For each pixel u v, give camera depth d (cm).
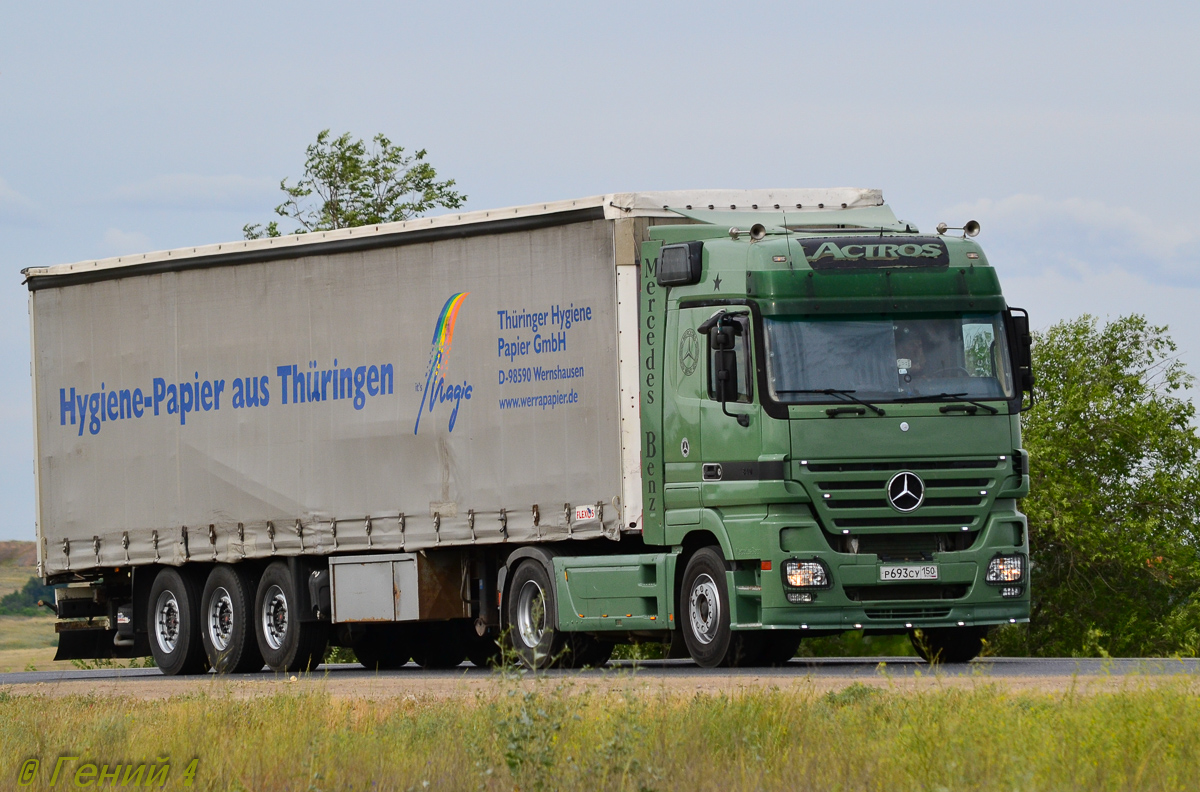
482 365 5134
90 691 4922
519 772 2331
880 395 4334
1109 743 2342
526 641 5006
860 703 2928
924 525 4334
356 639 5888
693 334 4534
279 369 5703
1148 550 10625
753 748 2473
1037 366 11556
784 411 4294
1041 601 10975
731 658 4453
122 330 6166
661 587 4641
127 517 6134
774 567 4291
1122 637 10644
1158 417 11206
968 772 2192
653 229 4731
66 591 6444
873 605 4319
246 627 5869
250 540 5778
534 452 4984
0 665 11131
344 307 5531
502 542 5056
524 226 5028
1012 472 4394
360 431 5462
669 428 4600
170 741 2995
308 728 2956
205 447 5909
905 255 4419
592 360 4844
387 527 5375
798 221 4800
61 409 6325
